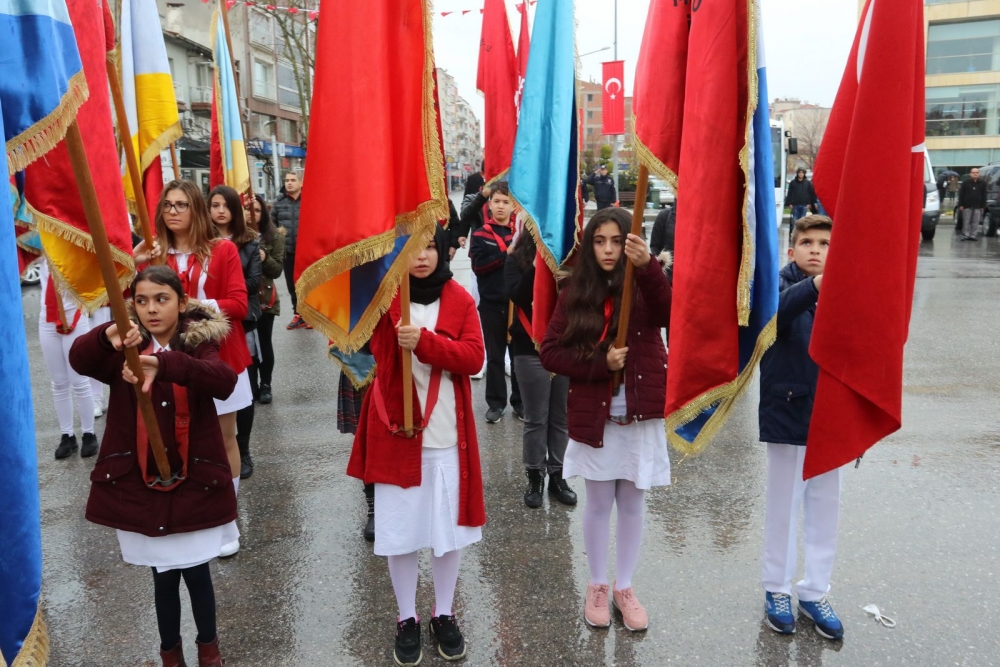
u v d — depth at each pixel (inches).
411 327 111.0
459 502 118.8
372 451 116.5
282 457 213.5
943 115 1346.0
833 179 116.3
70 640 127.6
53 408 258.5
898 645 121.7
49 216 100.6
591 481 128.3
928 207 783.1
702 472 197.9
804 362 121.7
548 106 145.3
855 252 103.3
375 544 116.0
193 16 1142.3
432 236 110.0
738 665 117.3
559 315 129.5
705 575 145.2
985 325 373.1
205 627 115.1
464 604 137.1
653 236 321.7
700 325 106.9
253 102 1266.0
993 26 1279.5
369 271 112.9
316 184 106.7
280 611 135.7
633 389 122.6
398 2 108.0
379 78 104.8
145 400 102.4
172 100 174.7
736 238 107.3
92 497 108.7
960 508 172.4
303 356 333.1
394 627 130.9
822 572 124.8
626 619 128.0
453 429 119.3
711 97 103.9
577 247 146.5
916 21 100.5
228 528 154.6
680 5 110.1
